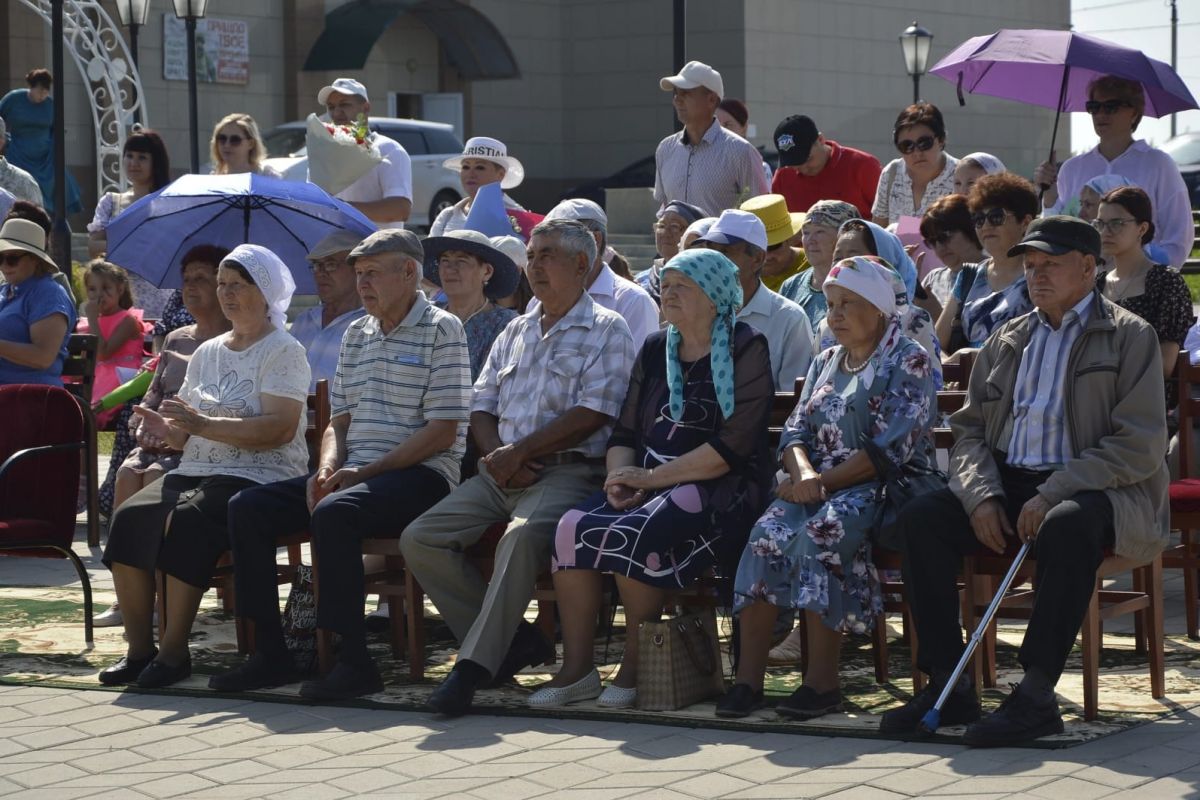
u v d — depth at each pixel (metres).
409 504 7.50
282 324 8.13
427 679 7.51
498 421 7.73
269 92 32.84
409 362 7.71
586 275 7.62
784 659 7.64
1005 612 6.92
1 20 28.55
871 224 7.79
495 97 37.09
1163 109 10.58
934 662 6.48
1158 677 6.79
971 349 8.13
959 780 5.73
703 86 11.34
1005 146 40.75
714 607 7.26
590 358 7.45
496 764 6.13
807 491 6.84
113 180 26.38
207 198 10.25
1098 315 6.70
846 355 7.14
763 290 8.09
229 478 7.75
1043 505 6.39
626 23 36.88
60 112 18.56
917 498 6.63
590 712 6.82
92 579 10.05
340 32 33.19
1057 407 6.68
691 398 7.14
